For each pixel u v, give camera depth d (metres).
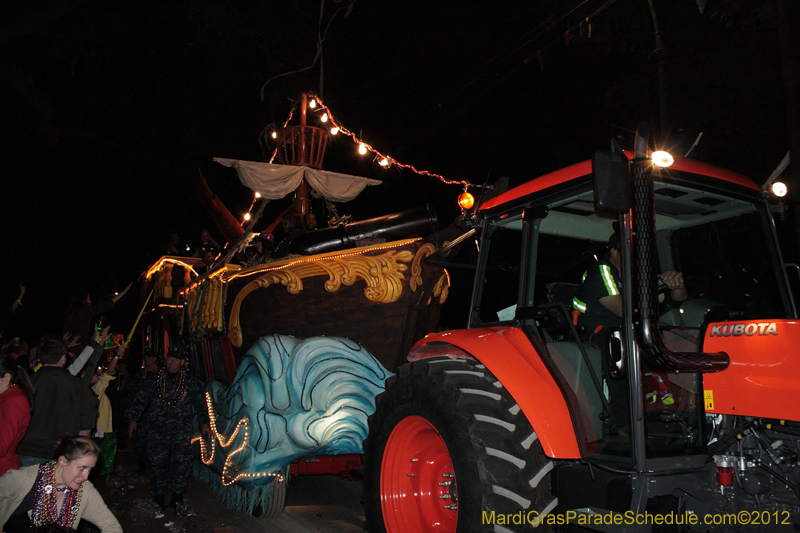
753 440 2.73
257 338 5.64
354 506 5.60
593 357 3.22
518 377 3.07
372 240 5.50
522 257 3.42
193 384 5.82
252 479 4.86
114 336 7.20
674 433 2.98
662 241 3.80
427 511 3.56
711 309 3.03
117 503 5.96
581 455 2.85
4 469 3.61
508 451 2.92
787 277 3.28
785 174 7.81
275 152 8.34
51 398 4.32
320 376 4.90
